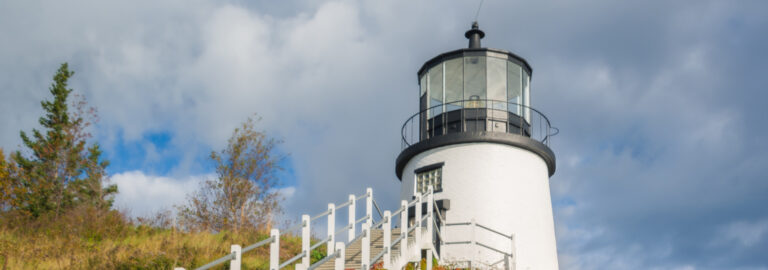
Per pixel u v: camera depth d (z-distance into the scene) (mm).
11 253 17547
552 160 23281
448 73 23375
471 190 21359
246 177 25516
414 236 16844
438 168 22453
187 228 23469
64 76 37344
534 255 21281
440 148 22516
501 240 20734
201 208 24500
